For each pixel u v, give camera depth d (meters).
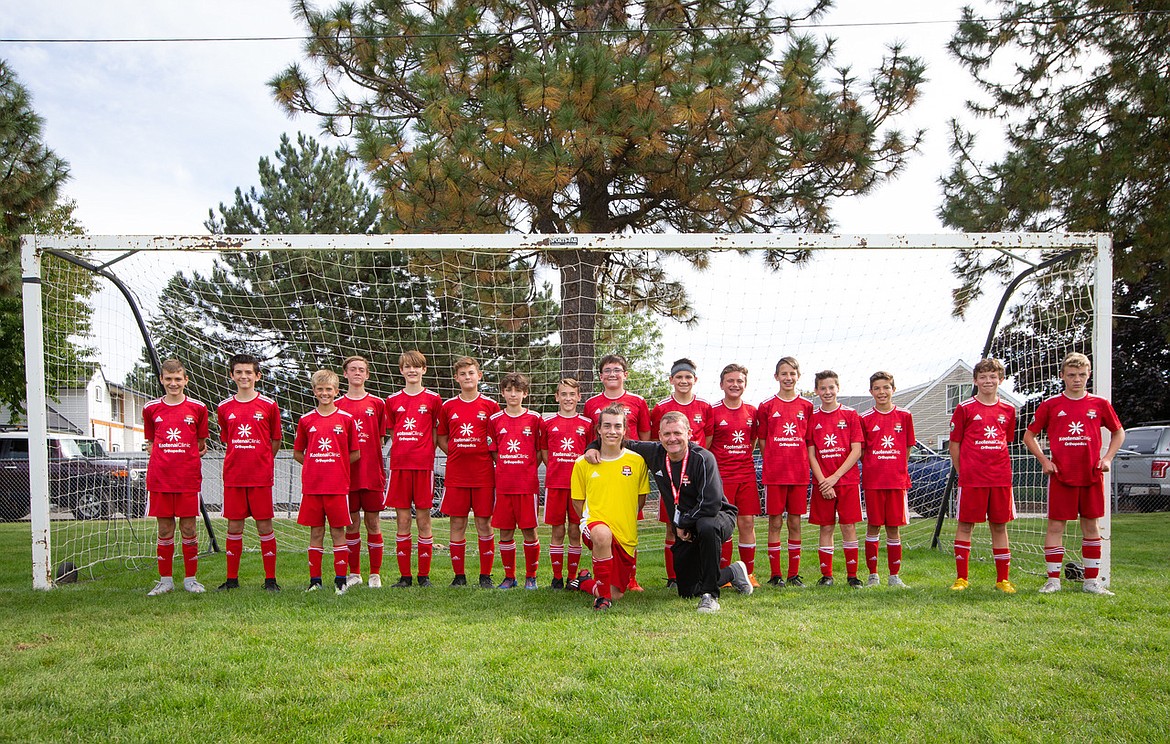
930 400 11.10
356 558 6.02
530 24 10.92
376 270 12.34
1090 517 5.41
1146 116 11.86
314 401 11.81
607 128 9.09
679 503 5.04
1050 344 7.81
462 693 3.12
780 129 9.60
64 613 4.77
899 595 5.22
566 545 6.37
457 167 8.79
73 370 7.32
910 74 10.13
